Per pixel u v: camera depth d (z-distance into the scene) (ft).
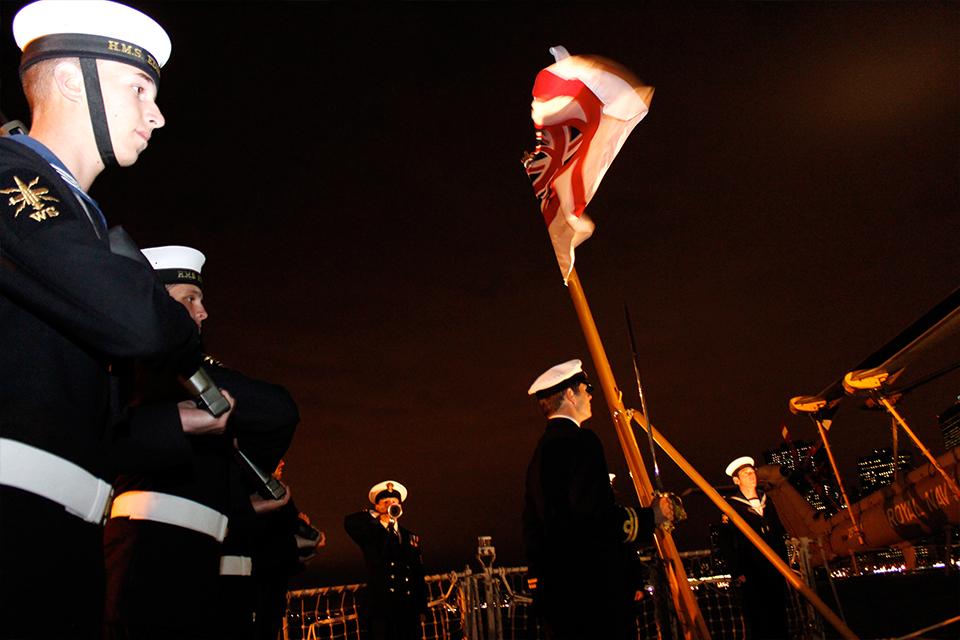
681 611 9.84
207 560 6.38
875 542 37.27
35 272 3.82
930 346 19.36
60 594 3.72
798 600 24.35
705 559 26.61
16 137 4.48
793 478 39.60
